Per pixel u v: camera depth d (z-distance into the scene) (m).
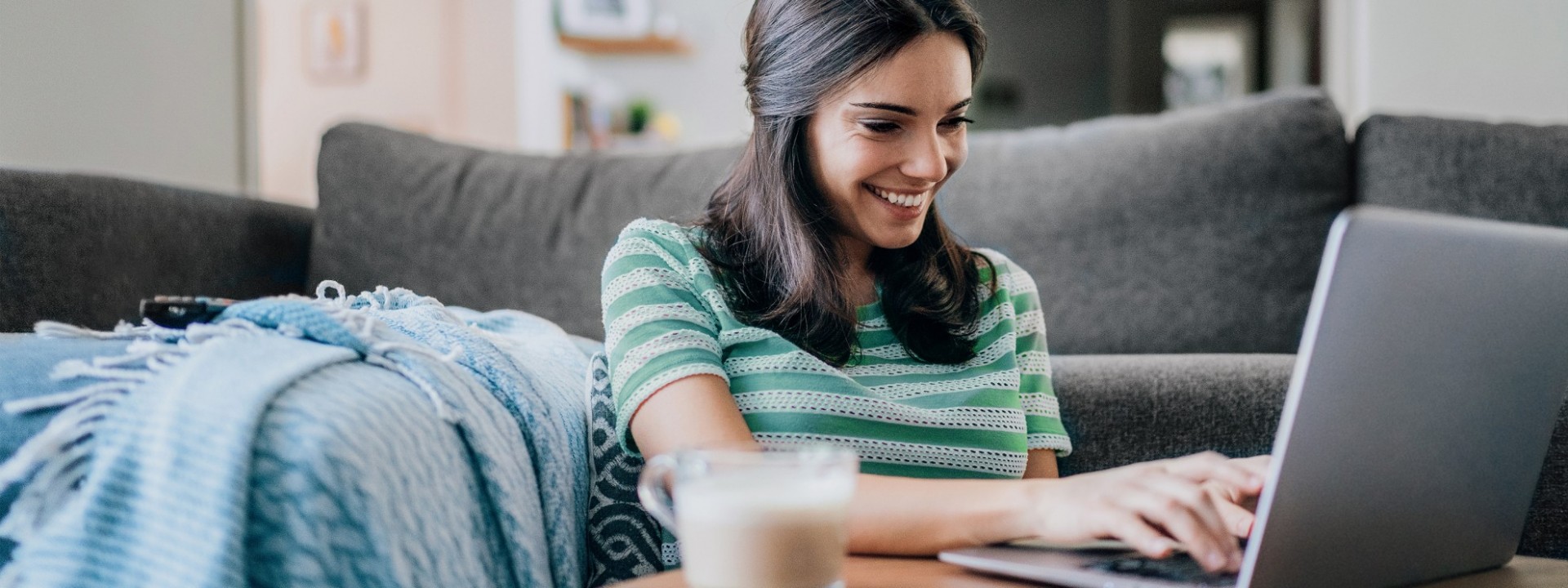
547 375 1.10
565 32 4.41
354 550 0.70
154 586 0.67
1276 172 1.57
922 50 1.04
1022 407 1.21
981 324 1.23
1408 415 0.69
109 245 1.50
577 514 1.04
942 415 1.09
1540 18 2.24
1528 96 2.26
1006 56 6.96
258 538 0.69
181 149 2.40
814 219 1.14
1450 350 0.70
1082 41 6.86
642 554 1.08
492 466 0.85
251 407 0.70
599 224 1.71
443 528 0.78
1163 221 1.59
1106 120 1.72
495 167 1.80
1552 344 0.78
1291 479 0.63
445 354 0.96
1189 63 6.51
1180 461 0.78
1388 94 2.35
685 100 4.70
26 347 0.80
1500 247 0.70
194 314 0.89
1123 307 1.58
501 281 1.70
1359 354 0.64
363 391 0.77
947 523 0.80
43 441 0.69
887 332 1.18
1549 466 1.32
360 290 1.72
